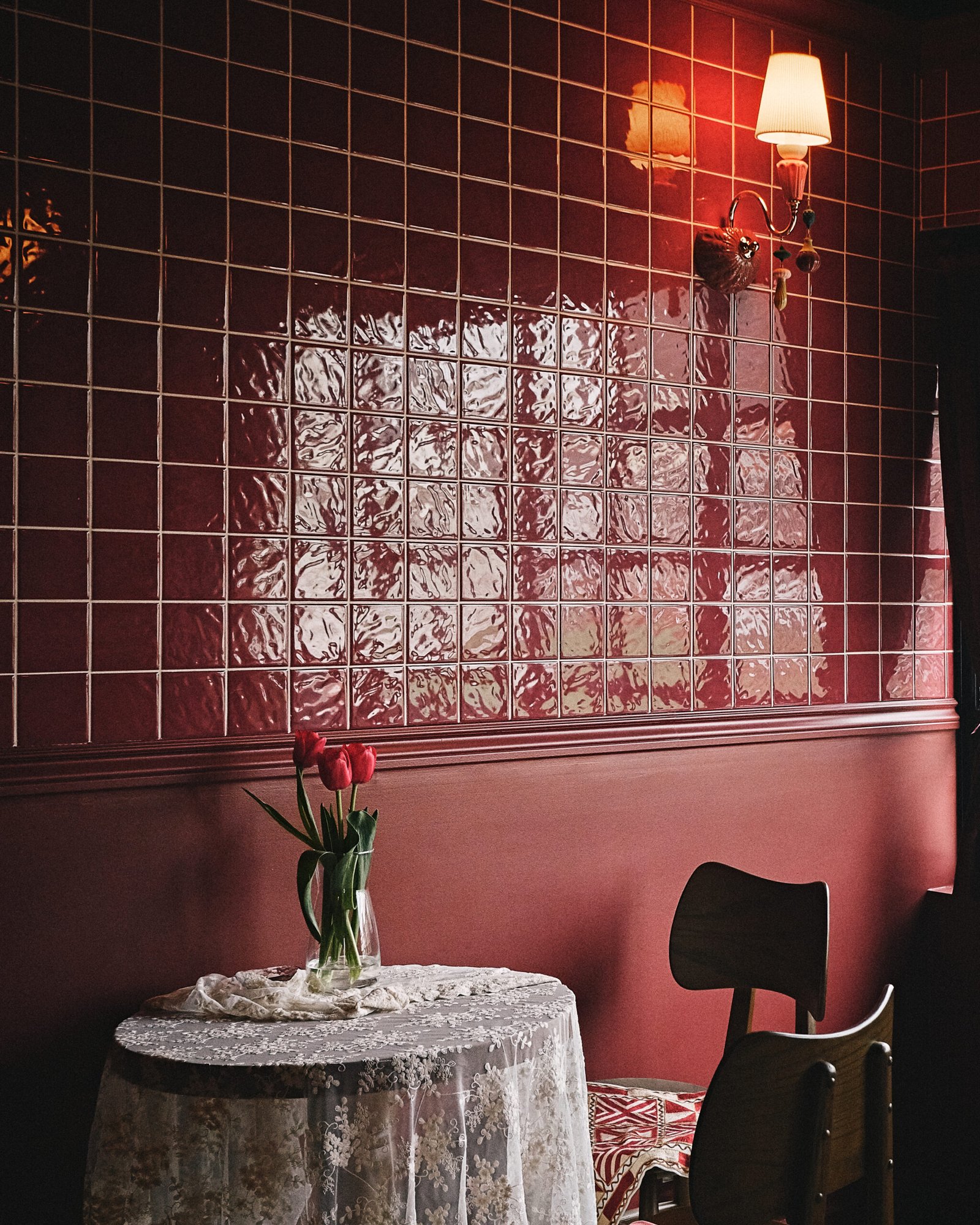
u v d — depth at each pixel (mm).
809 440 3430
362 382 2678
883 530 3588
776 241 3361
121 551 2398
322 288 2629
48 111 2332
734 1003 2730
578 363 3002
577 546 2992
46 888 2303
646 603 3107
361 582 2672
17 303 2303
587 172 3021
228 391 2514
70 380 2352
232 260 2523
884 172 3598
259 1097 1872
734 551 3273
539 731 2898
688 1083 2828
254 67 2549
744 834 3262
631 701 3078
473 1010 2188
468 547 2820
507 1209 1984
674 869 3127
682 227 3188
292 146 2594
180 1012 2197
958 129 3611
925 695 3678
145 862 2398
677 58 3188
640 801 3070
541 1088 2117
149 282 2432
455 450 2805
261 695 2545
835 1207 3451
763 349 3342
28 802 2289
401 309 2730
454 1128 1947
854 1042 1646
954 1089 3564
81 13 2363
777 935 2627
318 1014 2137
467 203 2830
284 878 2547
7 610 2287
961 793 3729
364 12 2686
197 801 2453
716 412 3246
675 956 2797
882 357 3586
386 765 2662
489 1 2865
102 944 2354
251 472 2539
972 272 3551
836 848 3453
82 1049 2332
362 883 2270
